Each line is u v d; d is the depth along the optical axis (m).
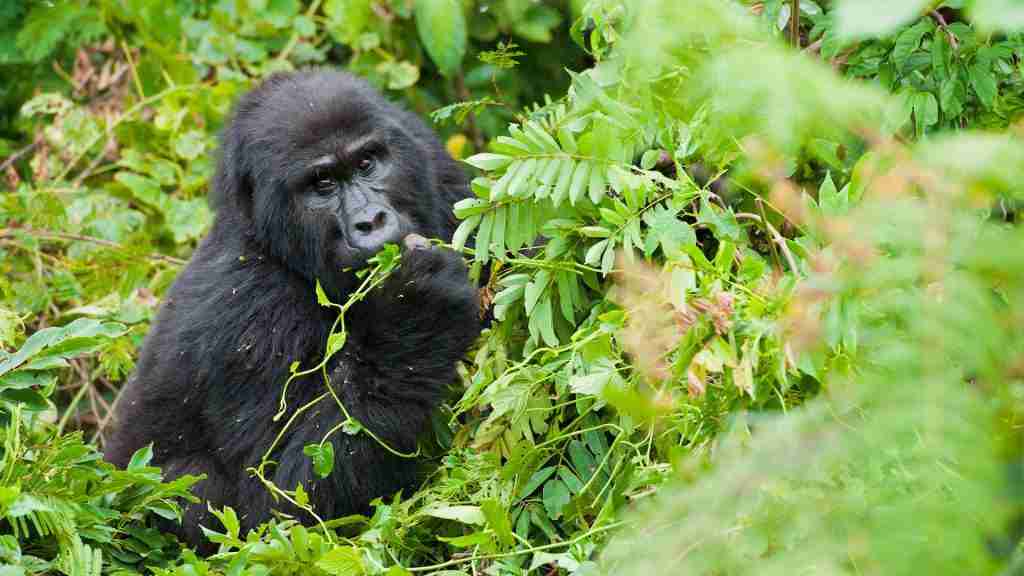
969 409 3.96
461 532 7.70
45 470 7.05
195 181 13.18
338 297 8.70
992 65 7.23
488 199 7.30
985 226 5.51
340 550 6.40
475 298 8.47
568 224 7.37
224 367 8.88
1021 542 4.16
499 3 12.81
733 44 4.94
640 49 4.73
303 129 8.68
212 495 8.96
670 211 6.68
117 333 7.49
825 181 5.73
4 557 6.53
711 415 5.66
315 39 14.35
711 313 5.23
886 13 3.01
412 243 8.41
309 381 8.67
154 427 9.30
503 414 7.65
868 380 4.45
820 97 3.76
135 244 12.19
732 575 4.70
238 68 13.97
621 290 7.17
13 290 11.77
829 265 4.77
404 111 9.55
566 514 7.26
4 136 14.88
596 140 6.86
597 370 6.73
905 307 4.49
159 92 14.12
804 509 4.66
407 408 8.30
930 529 3.92
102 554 7.49
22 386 7.28
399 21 13.86
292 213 8.74
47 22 14.19
